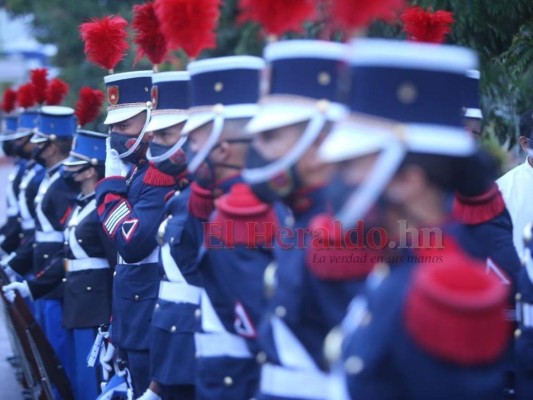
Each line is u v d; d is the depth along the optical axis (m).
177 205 14.63
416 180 7.26
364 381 7.12
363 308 7.52
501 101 18.72
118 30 17.88
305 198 9.72
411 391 6.98
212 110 12.19
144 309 16.84
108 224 16.84
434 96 7.30
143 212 16.38
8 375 27.34
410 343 6.95
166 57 17.23
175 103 15.23
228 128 12.19
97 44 17.72
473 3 17.66
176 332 14.28
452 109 7.36
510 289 12.61
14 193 30.94
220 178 12.43
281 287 9.19
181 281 14.38
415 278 7.06
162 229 14.76
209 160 12.35
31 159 28.80
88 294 20.83
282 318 9.13
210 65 12.21
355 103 7.44
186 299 14.34
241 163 12.32
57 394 22.11
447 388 6.81
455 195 12.39
